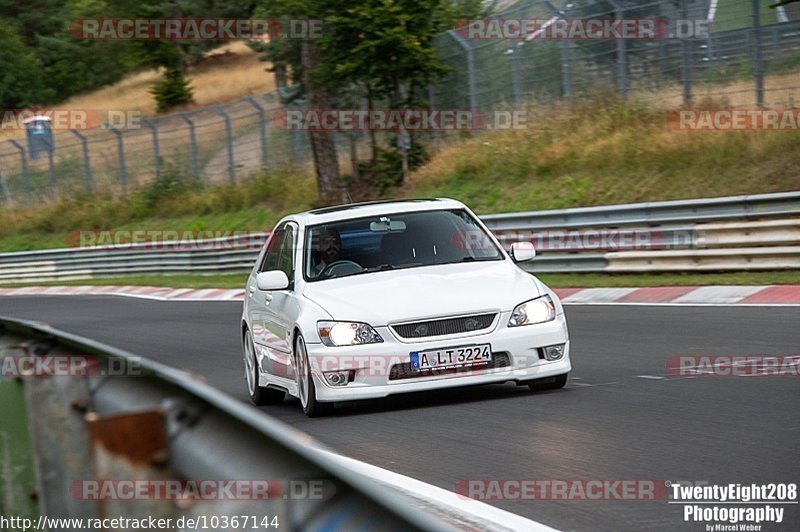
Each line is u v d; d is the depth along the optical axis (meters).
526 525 10.38
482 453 13.99
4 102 146.25
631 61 55.06
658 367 20.59
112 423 5.50
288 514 4.58
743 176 46.31
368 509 4.15
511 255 20.11
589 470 12.58
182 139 101.25
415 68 62.84
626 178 51.59
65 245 86.62
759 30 47.38
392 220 20.34
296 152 78.88
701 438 13.88
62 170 100.19
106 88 154.38
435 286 18.39
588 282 38.56
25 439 8.27
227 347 31.55
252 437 4.96
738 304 29.02
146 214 86.38
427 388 17.67
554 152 56.44
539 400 17.72
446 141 65.50
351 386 17.64
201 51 150.12
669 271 37.09
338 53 63.00
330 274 19.34
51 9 173.25
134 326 40.69
